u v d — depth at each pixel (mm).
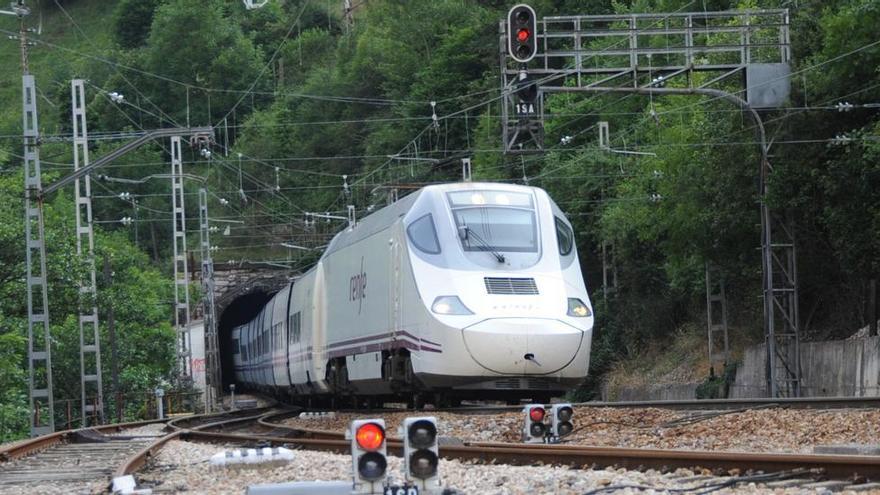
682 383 95812
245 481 30516
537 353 49375
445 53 166375
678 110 87562
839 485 21625
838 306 80875
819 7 76625
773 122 71688
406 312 54125
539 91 62562
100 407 92312
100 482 32656
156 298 142000
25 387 101438
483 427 45594
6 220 93938
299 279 88188
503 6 174375
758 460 24266
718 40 80000
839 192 68938
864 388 65875
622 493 22766
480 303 50281
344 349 67375
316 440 42656
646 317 108750
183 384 126000
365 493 20359
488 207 53562
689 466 25828
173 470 35781
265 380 113500
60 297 91438
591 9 146500
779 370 75625
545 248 52750
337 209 173875
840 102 69812
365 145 182750
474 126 158875
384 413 60125
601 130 91312
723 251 81812
